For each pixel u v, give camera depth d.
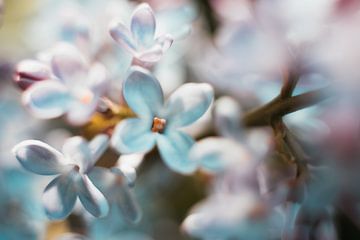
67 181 0.16
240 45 0.19
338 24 0.16
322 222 0.16
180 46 0.22
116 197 0.17
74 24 0.19
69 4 0.20
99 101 0.17
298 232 0.16
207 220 0.19
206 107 0.16
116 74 0.18
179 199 0.23
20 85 0.17
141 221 0.22
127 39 0.16
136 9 0.16
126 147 0.16
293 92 0.17
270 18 0.17
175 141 0.16
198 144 0.18
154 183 0.22
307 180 0.16
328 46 0.16
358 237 0.19
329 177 0.16
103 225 0.20
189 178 0.22
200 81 0.22
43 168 0.16
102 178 0.17
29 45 0.22
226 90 0.21
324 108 0.16
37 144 0.16
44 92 0.17
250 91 0.20
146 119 0.16
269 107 0.17
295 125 0.18
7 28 0.23
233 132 0.18
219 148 0.18
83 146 0.16
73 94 0.17
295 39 0.17
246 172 0.18
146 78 0.16
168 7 0.19
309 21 0.17
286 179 0.17
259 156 0.18
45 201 0.16
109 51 0.19
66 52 0.17
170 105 0.16
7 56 0.22
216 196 0.19
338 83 0.15
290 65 0.17
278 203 0.17
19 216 0.21
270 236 0.18
